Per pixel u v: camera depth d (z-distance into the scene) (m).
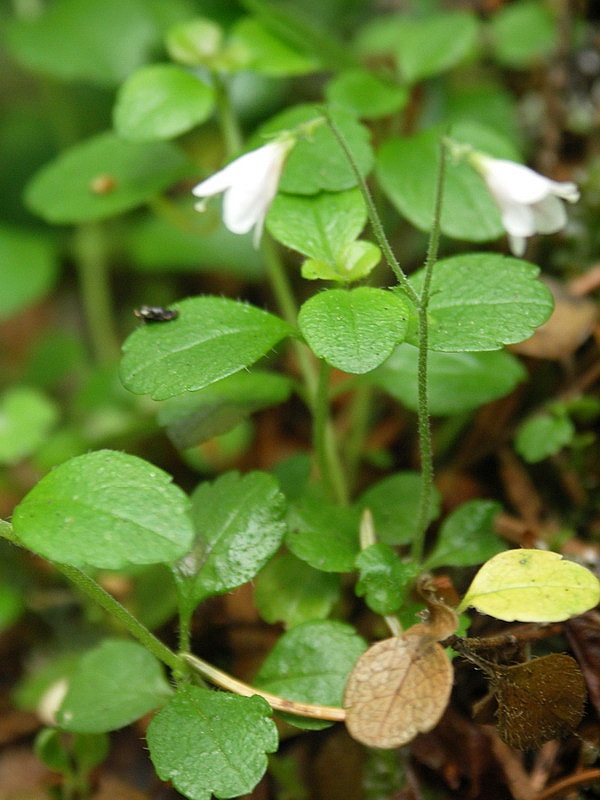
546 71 0.31
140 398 0.32
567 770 0.24
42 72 0.36
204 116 0.27
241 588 0.26
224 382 0.26
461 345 0.23
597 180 0.29
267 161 0.23
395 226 0.31
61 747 0.25
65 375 0.36
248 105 0.35
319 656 0.23
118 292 0.39
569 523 0.27
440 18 0.29
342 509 0.25
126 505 0.22
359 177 0.23
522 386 0.28
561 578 0.22
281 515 0.24
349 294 0.23
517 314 0.23
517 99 0.33
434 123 0.33
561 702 0.23
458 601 0.23
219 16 0.36
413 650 0.22
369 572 0.23
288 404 0.31
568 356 0.27
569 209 0.29
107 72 0.33
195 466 0.30
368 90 0.27
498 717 0.23
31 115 0.41
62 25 0.34
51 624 0.28
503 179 0.23
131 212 0.37
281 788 0.25
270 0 0.39
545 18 0.32
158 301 0.38
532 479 0.27
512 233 0.23
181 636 0.24
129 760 0.26
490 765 0.24
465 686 0.24
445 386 0.26
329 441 0.27
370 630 0.26
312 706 0.23
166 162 0.29
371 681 0.22
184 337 0.23
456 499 0.28
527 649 0.23
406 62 0.29
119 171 0.29
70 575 0.23
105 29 0.34
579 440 0.27
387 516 0.25
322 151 0.25
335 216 0.24
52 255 0.37
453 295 0.23
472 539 0.25
